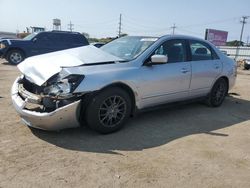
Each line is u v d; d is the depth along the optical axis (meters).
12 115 5.49
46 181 3.34
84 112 4.61
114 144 4.46
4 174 3.43
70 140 4.50
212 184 3.52
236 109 7.16
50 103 4.35
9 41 15.43
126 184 3.39
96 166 3.74
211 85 6.80
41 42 15.95
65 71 4.47
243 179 3.69
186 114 6.36
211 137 5.05
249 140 5.02
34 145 4.24
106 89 4.67
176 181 3.52
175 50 5.91
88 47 5.60
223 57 7.17
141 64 5.21
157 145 4.54
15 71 12.33
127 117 5.05
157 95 5.45
